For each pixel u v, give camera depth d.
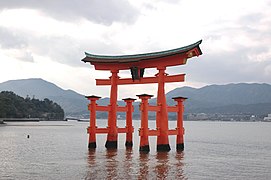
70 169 27.97
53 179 24.03
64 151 41.75
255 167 31.80
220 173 27.94
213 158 38.00
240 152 46.47
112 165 30.02
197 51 36.41
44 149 44.97
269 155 42.78
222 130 145.88
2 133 87.38
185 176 25.95
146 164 30.78
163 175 25.97
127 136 44.50
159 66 38.34
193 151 44.75
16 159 34.19
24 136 76.44
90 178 24.41
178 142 41.53
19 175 25.44
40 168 28.48
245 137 89.19
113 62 41.12
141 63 39.88
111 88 42.16
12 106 197.38
